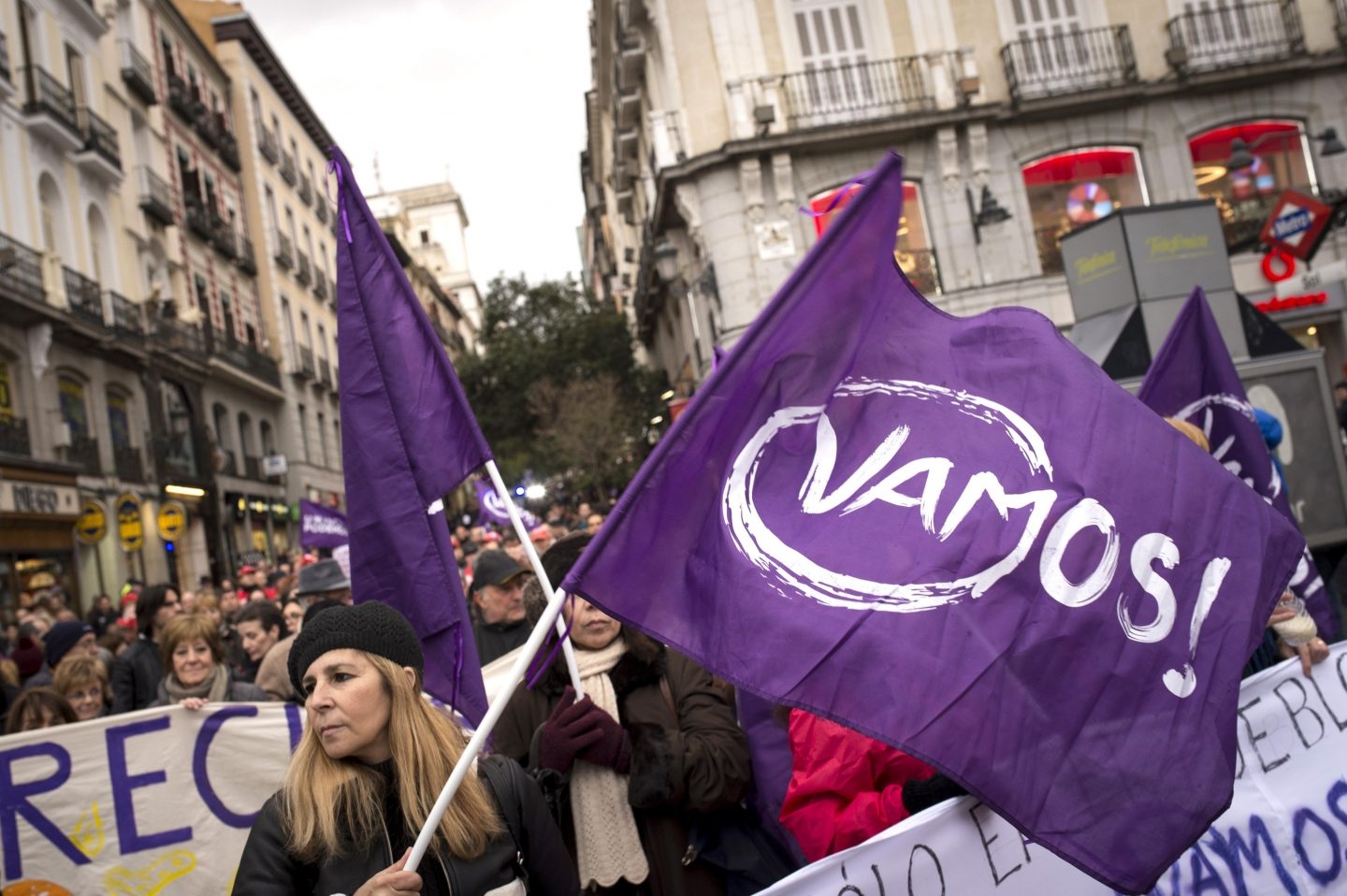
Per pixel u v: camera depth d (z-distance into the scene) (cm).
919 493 268
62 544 2194
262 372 3569
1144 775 250
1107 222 847
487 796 242
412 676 240
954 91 2173
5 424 2048
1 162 2139
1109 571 264
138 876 412
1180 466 279
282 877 225
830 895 268
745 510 263
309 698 233
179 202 3106
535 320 3878
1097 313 875
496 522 1738
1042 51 2217
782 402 272
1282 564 285
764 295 2109
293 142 4528
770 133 2103
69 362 2348
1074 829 243
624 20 2519
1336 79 2261
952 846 275
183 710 422
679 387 3167
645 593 253
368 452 350
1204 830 250
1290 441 775
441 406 346
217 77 3734
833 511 266
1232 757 259
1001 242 2173
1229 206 2252
